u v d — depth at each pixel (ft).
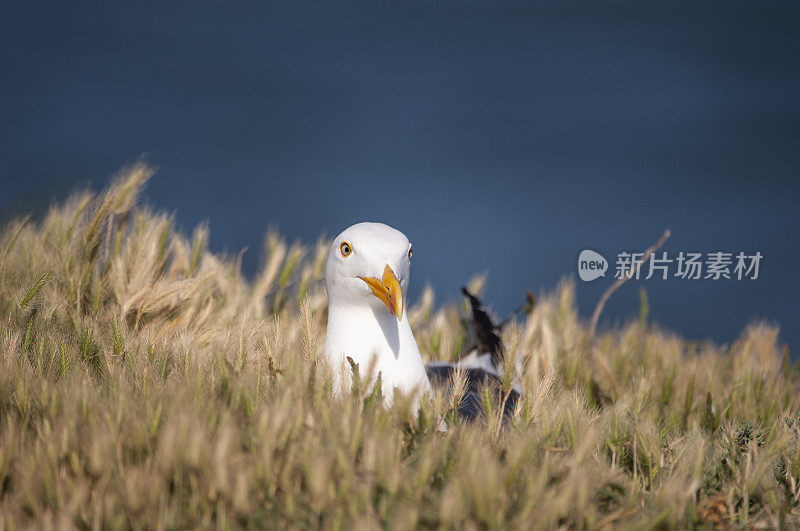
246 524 14.15
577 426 18.21
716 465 18.54
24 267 26.37
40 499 14.46
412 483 14.56
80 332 21.74
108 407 16.89
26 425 16.70
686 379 29.14
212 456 14.74
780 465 19.83
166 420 16.03
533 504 14.48
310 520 14.11
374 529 13.23
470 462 14.93
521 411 19.21
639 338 32.86
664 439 20.63
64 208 30.17
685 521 15.99
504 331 29.53
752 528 16.96
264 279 30.66
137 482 13.97
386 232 22.26
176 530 13.91
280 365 19.76
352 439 15.61
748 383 27.50
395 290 20.74
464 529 13.99
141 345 21.36
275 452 15.51
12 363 18.62
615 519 15.52
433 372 27.55
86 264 26.25
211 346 23.30
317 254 32.17
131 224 29.81
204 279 26.63
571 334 30.40
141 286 25.50
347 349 22.26
